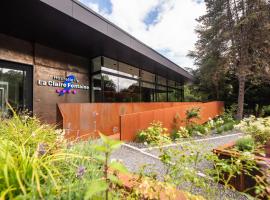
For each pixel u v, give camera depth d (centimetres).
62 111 773
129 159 529
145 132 761
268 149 486
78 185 159
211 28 1748
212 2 1755
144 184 180
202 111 1297
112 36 935
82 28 818
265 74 1599
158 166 453
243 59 1600
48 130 277
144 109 1223
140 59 1355
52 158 185
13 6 636
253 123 574
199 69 2172
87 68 1253
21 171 154
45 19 729
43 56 978
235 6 1642
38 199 144
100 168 188
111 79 1318
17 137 228
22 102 883
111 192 158
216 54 1783
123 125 758
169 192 184
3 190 145
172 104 1491
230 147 452
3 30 808
